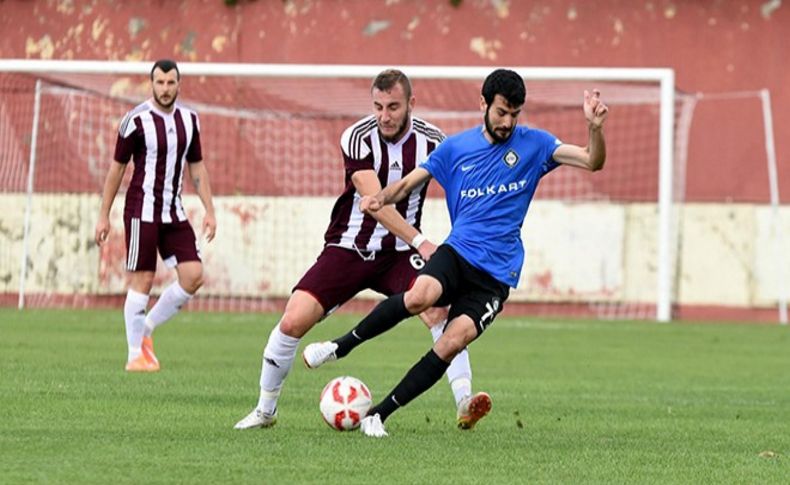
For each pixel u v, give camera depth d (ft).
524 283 204.85
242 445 65.26
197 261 105.40
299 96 209.97
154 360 105.40
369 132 73.51
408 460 62.28
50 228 203.00
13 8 218.79
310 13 212.84
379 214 70.33
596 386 104.22
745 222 205.36
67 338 134.82
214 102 211.41
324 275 72.28
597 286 204.33
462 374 74.84
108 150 204.54
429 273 67.56
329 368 112.68
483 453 65.36
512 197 69.10
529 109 203.62
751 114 206.69
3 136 205.67
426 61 211.20
